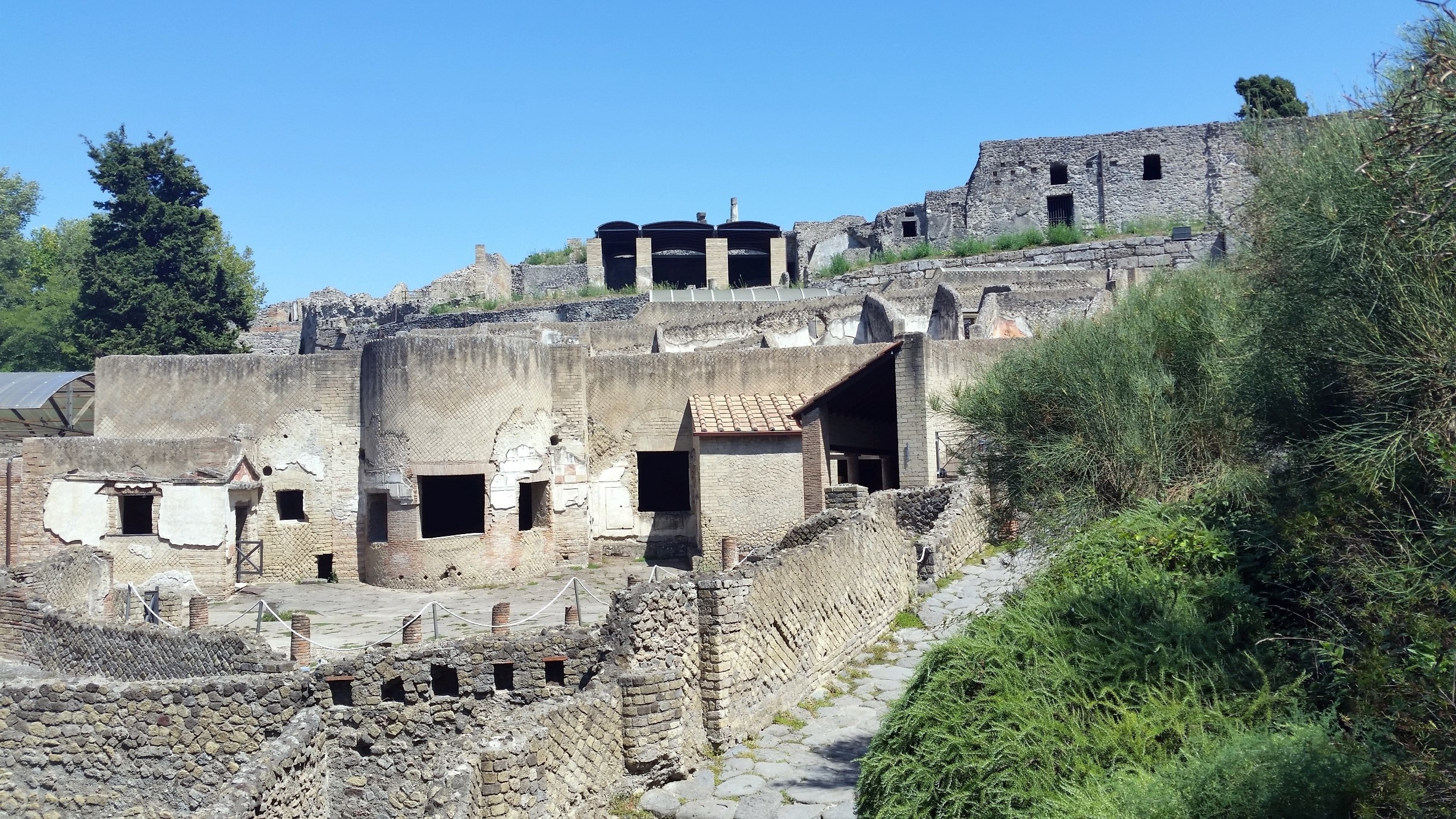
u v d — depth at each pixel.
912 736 8.42
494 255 49.78
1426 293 6.55
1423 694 5.70
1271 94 41.09
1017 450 11.81
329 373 23.42
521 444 22.83
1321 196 7.54
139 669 14.29
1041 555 11.05
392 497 21.81
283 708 11.79
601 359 24.23
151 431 23.50
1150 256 38.47
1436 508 6.53
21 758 11.68
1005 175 45.22
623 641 11.52
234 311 43.34
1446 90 6.00
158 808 11.50
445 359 21.98
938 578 16.92
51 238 59.00
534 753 9.43
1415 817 5.30
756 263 50.91
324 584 22.56
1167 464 10.64
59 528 21.52
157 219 41.56
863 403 23.64
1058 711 7.70
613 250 48.78
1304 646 7.55
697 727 11.57
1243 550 8.78
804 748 11.73
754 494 22.09
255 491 22.73
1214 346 10.27
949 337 28.69
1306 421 8.18
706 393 23.88
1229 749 6.32
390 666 12.07
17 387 26.34
